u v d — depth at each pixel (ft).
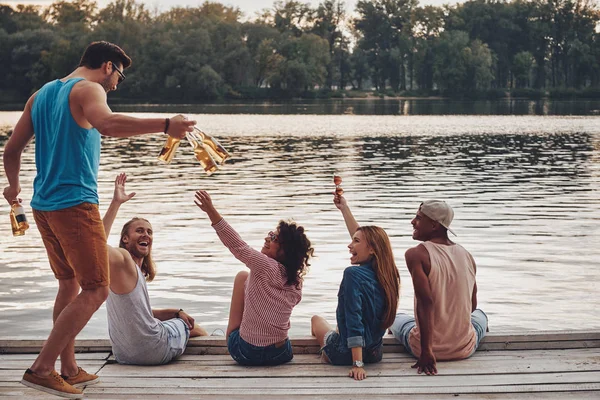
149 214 53.47
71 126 14.25
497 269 36.06
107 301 16.97
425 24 485.15
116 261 16.43
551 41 487.20
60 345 14.62
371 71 477.77
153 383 16.06
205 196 16.72
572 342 18.22
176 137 14.07
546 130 177.88
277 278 16.85
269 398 15.26
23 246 41.63
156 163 97.45
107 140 145.38
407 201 60.49
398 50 471.21
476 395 15.35
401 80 490.90
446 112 302.66
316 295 31.22
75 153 14.33
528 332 18.29
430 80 479.41
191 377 16.44
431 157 107.14
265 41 390.83
